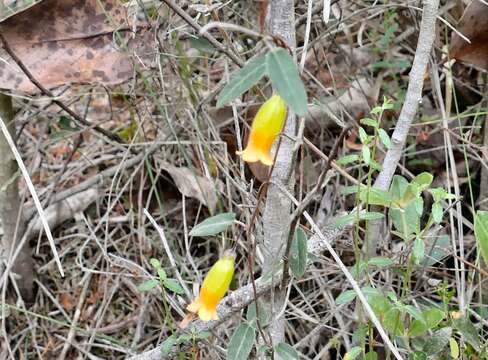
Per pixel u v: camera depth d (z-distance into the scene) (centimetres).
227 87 24
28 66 41
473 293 43
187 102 47
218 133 49
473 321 43
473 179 50
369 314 31
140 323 47
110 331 48
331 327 41
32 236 51
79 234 51
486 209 46
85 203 53
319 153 36
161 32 44
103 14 40
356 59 55
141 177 50
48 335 49
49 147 57
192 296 40
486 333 40
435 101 49
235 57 35
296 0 45
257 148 27
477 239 35
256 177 46
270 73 23
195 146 46
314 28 48
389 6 43
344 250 43
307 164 44
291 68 23
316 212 48
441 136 51
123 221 52
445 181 49
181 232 51
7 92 43
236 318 42
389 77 55
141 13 46
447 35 51
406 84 54
